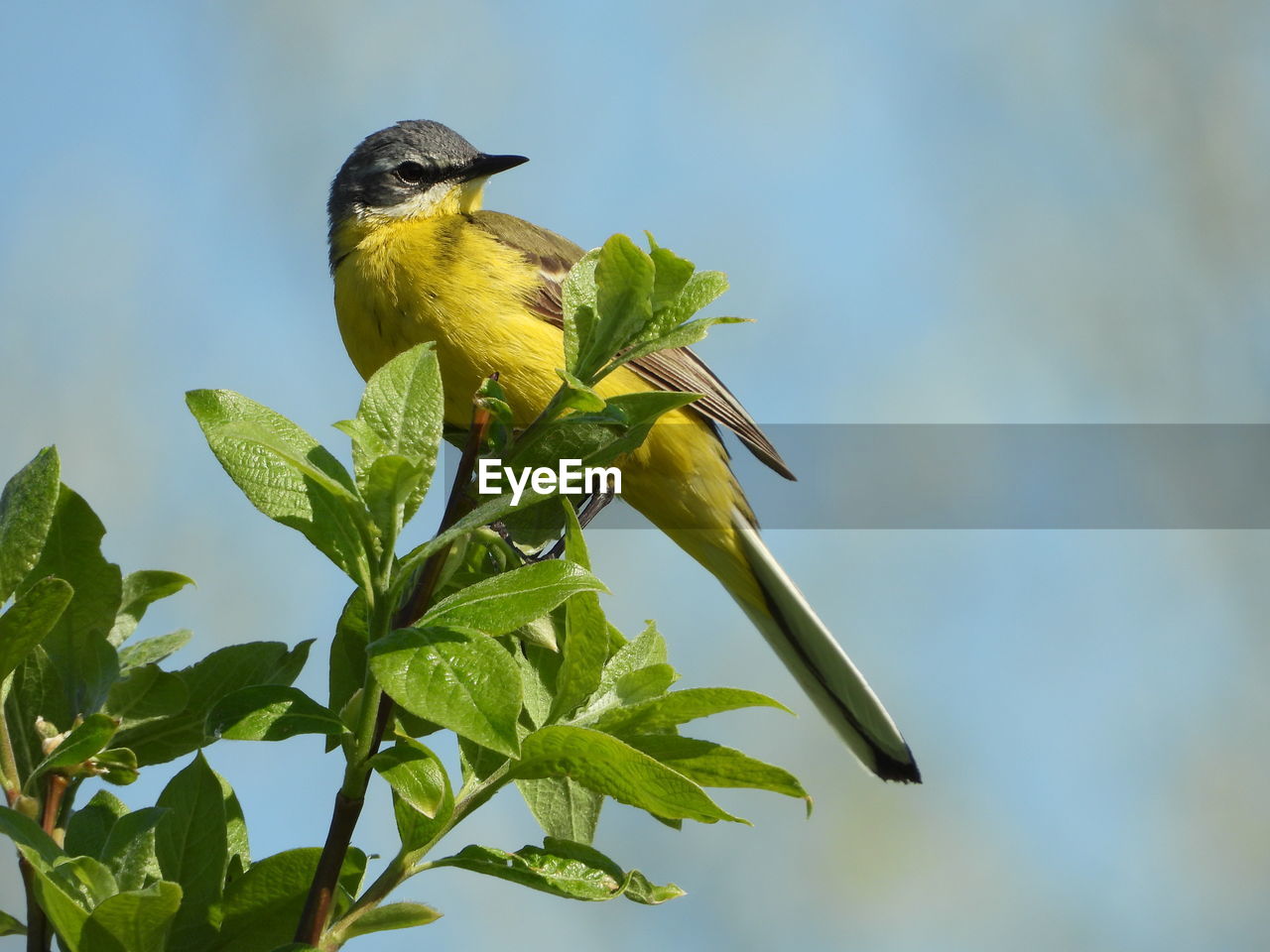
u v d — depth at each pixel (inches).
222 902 56.4
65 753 54.2
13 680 59.9
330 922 55.9
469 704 46.0
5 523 53.7
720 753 57.4
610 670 63.3
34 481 54.3
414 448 55.9
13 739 59.4
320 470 53.7
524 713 67.3
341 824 51.1
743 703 57.1
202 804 57.0
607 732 57.4
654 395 58.7
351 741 51.2
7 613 52.8
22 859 53.1
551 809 65.6
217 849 56.7
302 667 63.9
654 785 52.3
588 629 56.8
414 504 54.6
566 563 50.8
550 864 57.7
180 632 68.0
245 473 53.0
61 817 58.8
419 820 54.8
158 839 56.3
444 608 49.9
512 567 60.0
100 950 47.6
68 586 53.0
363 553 53.3
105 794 59.5
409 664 46.7
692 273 62.3
